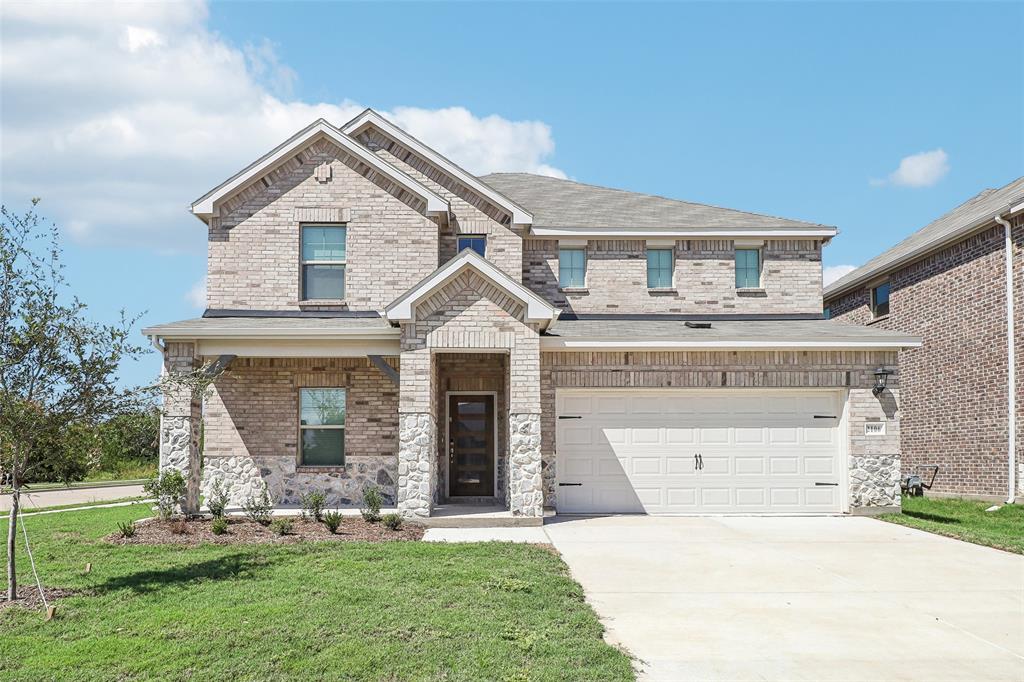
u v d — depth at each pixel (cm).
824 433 1700
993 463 2023
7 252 885
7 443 889
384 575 1016
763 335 1672
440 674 684
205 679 673
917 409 2359
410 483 1502
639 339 1656
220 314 1780
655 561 1161
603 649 743
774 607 919
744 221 2045
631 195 2336
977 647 781
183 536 1315
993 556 1216
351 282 1802
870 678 697
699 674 702
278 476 1794
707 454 1695
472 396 1906
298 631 784
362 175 1830
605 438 1700
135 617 833
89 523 1523
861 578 1064
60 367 909
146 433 995
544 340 1639
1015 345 1952
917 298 2372
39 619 832
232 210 1816
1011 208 1927
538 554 1173
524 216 1906
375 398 1814
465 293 1537
